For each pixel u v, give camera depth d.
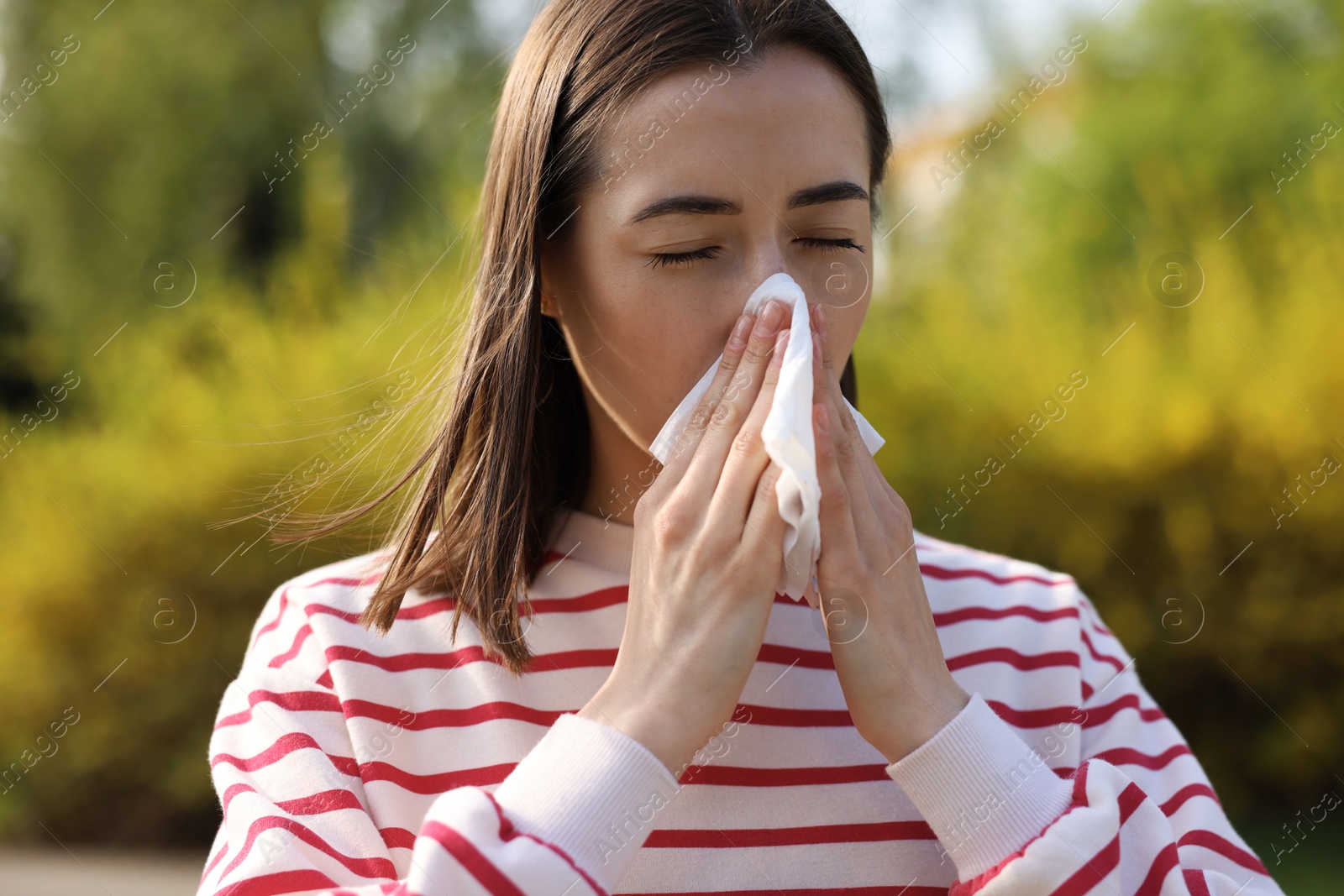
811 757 1.16
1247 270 4.60
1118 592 4.04
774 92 1.07
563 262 1.18
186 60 7.28
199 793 4.51
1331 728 3.87
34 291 7.40
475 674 1.19
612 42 1.10
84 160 7.26
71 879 4.10
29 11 7.29
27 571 4.54
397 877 1.07
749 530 1.06
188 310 5.18
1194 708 4.06
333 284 5.52
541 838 0.95
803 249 1.13
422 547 1.23
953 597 1.33
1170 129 6.41
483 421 1.22
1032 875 1.01
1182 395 3.94
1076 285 5.00
